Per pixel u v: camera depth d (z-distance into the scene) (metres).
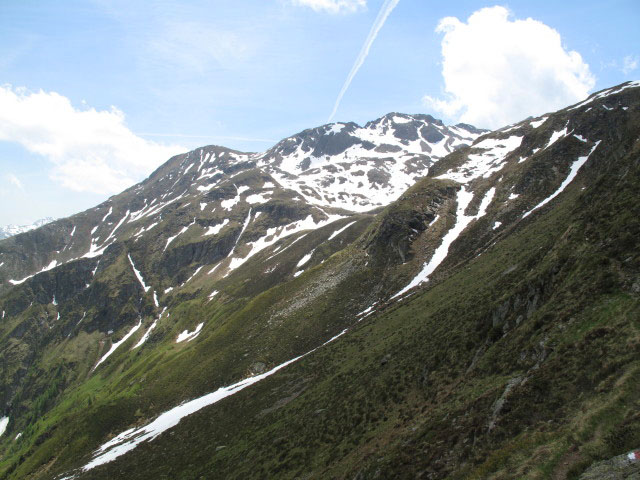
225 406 80.75
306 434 48.97
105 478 72.94
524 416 23.58
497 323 40.78
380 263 119.94
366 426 41.75
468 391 33.12
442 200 136.62
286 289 137.88
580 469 17.44
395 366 51.06
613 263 29.72
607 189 48.22
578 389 22.45
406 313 72.50
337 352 74.44
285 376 78.62
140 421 108.38
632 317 23.69
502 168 142.25
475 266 75.44
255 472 47.09
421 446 29.31
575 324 27.69
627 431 17.28
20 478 108.19
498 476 20.31
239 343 118.50
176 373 122.94
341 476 34.19
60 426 141.62
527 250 60.06
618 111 111.19
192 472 57.91
